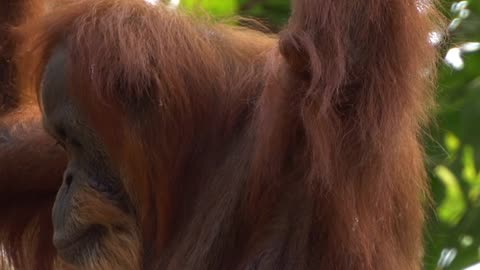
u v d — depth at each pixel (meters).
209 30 6.89
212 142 6.60
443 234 9.82
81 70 6.41
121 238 6.60
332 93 5.93
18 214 8.13
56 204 6.68
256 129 6.41
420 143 6.75
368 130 6.03
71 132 6.55
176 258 6.54
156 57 6.48
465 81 9.99
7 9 8.02
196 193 6.60
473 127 9.64
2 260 8.31
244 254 6.36
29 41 7.25
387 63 6.05
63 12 6.64
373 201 6.11
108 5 6.61
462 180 9.88
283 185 6.23
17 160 8.01
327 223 6.11
